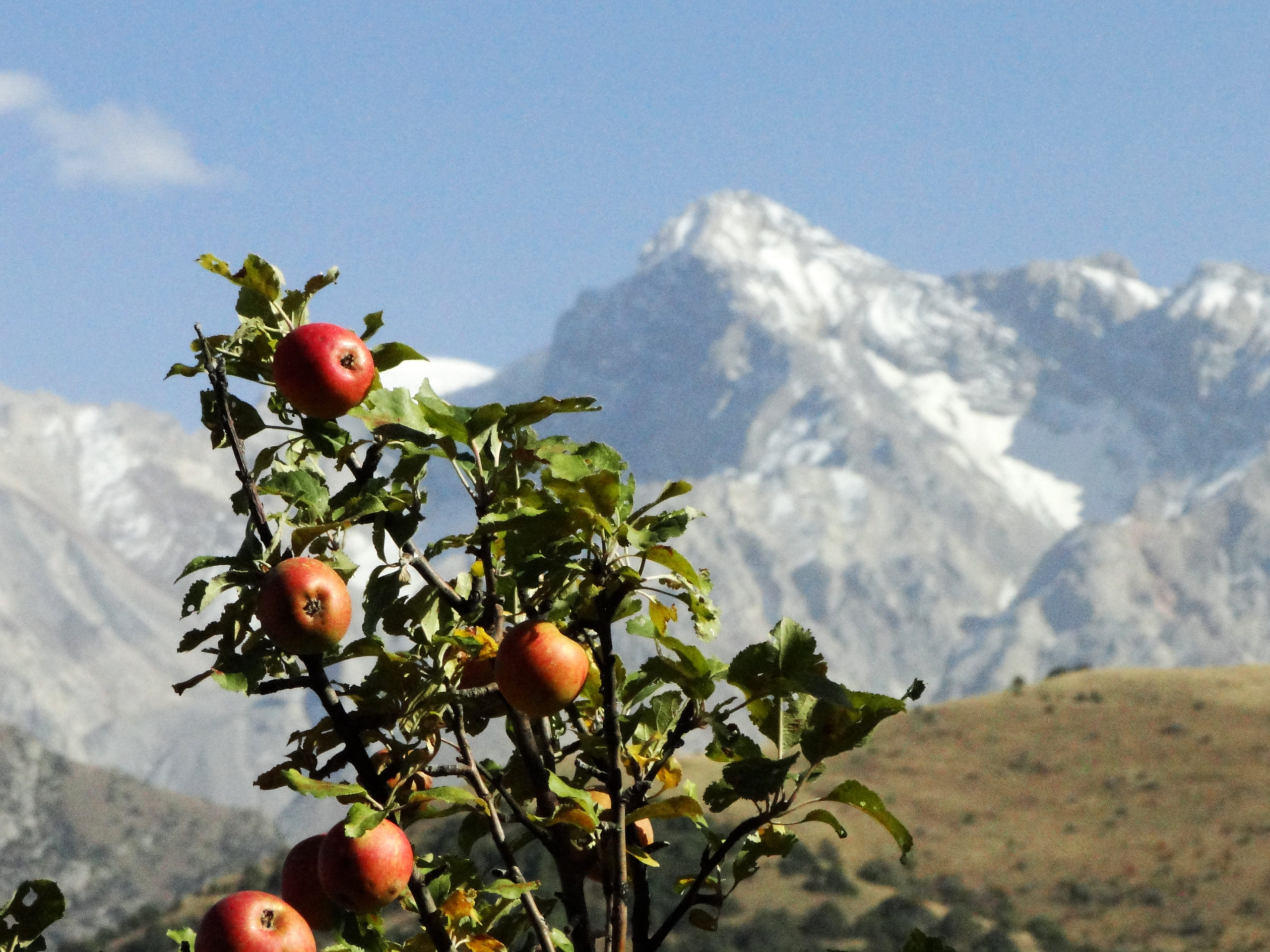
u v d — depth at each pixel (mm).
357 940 7078
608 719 7371
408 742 7504
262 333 7723
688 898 7340
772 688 7203
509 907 8227
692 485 7445
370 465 7684
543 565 7234
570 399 7578
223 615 7184
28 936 6492
